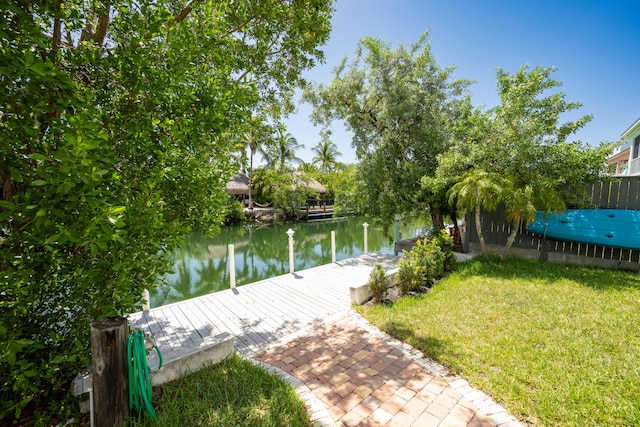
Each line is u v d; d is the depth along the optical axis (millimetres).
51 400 2424
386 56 9727
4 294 2055
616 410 2379
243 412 2436
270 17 3855
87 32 2797
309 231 21453
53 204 1741
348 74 10531
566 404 2494
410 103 9258
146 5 2336
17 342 1789
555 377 2840
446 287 5664
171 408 2467
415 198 9086
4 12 1691
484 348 3420
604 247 6637
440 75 9680
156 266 2674
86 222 1767
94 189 1812
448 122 9672
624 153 15461
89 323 2426
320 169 40094
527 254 7754
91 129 1763
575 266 6785
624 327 3773
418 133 9477
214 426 2293
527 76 7121
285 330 4348
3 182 1991
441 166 7605
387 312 4652
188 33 2582
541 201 6406
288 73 4980
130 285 2486
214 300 5637
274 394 2680
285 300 5602
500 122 6812
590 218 6598
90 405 2260
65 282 2367
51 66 1654
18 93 1722
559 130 7031
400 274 5461
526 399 2576
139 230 2342
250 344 3959
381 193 9852
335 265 8375
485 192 6379
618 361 3070
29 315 2303
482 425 2357
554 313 4266
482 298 4945
